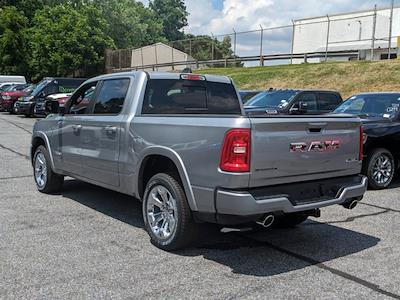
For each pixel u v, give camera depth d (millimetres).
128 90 5684
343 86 22344
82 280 4172
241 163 4219
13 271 4344
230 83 6430
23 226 5738
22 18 53094
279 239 5461
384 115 8875
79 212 6441
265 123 4301
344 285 4180
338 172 5035
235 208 4207
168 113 5676
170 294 3922
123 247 5055
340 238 5527
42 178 7609
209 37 39750
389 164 8359
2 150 12523
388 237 5582
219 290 4020
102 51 52750
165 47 49875
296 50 39969
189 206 4711
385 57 33500
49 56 49375
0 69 51906
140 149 5215
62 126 6844
